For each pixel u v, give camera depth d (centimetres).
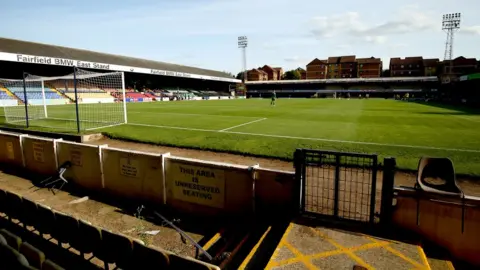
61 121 1764
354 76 9900
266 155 895
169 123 1688
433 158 412
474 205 358
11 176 837
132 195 655
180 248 469
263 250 394
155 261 302
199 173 561
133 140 1177
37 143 814
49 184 755
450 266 346
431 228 384
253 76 10675
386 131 1348
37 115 2161
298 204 457
